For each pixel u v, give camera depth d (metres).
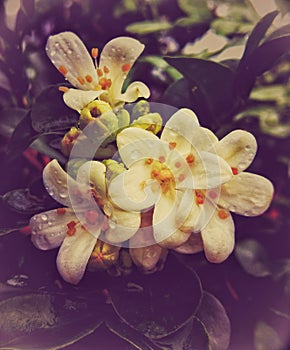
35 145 0.13
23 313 0.13
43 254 0.13
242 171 0.12
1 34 0.14
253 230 0.13
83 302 0.13
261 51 0.13
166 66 0.14
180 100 0.13
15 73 0.14
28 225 0.12
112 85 0.12
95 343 0.13
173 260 0.13
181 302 0.12
